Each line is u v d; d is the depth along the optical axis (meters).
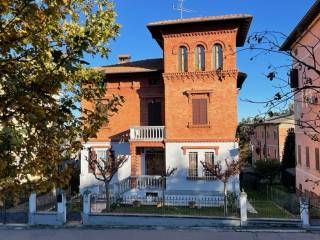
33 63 4.68
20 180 4.76
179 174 26.34
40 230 18.80
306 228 18.08
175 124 26.75
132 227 19.30
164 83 27.11
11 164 4.45
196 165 26.30
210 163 24.81
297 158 32.78
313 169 26.27
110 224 19.81
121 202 24.23
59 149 4.96
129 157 28.28
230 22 25.94
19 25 4.62
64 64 4.66
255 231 17.86
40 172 4.80
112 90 29.53
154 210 22.14
